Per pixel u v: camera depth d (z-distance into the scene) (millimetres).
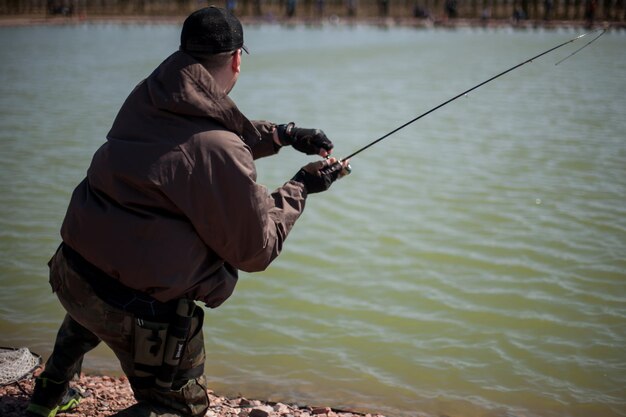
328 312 5859
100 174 2773
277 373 4871
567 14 54156
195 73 2736
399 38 42906
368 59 28906
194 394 3018
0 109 15625
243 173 2721
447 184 9539
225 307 5945
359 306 5957
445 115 15305
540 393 4645
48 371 3271
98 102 16922
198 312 2949
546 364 5004
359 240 7438
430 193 9125
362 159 11023
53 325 5422
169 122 2736
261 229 2773
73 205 2838
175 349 2840
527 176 9922
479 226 7832
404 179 9820
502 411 4426
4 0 55062
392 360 5070
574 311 5793
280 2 61469
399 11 63062
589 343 5285
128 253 2738
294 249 7215
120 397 4082
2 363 4180
